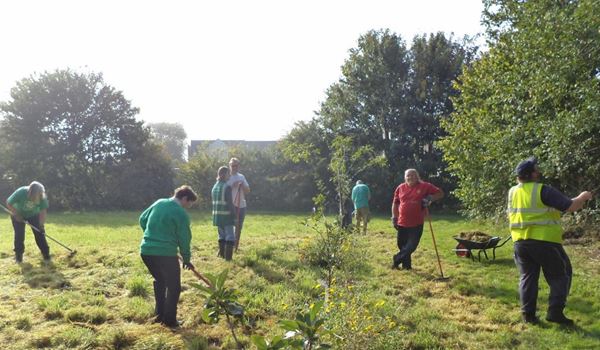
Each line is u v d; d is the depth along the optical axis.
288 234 14.45
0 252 10.70
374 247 11.49
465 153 13.91
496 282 7.74
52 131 30.86
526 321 5.86
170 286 5.76
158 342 5.15
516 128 11.87
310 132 28.53
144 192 31.56
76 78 31.02
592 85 10.26
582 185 12.06
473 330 5.68
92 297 6.77
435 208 26.06
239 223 10.59
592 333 5.44
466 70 16.20
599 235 11.43
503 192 13.23
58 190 30.23
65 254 10.27
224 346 5.16
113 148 31.84
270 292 7.11
